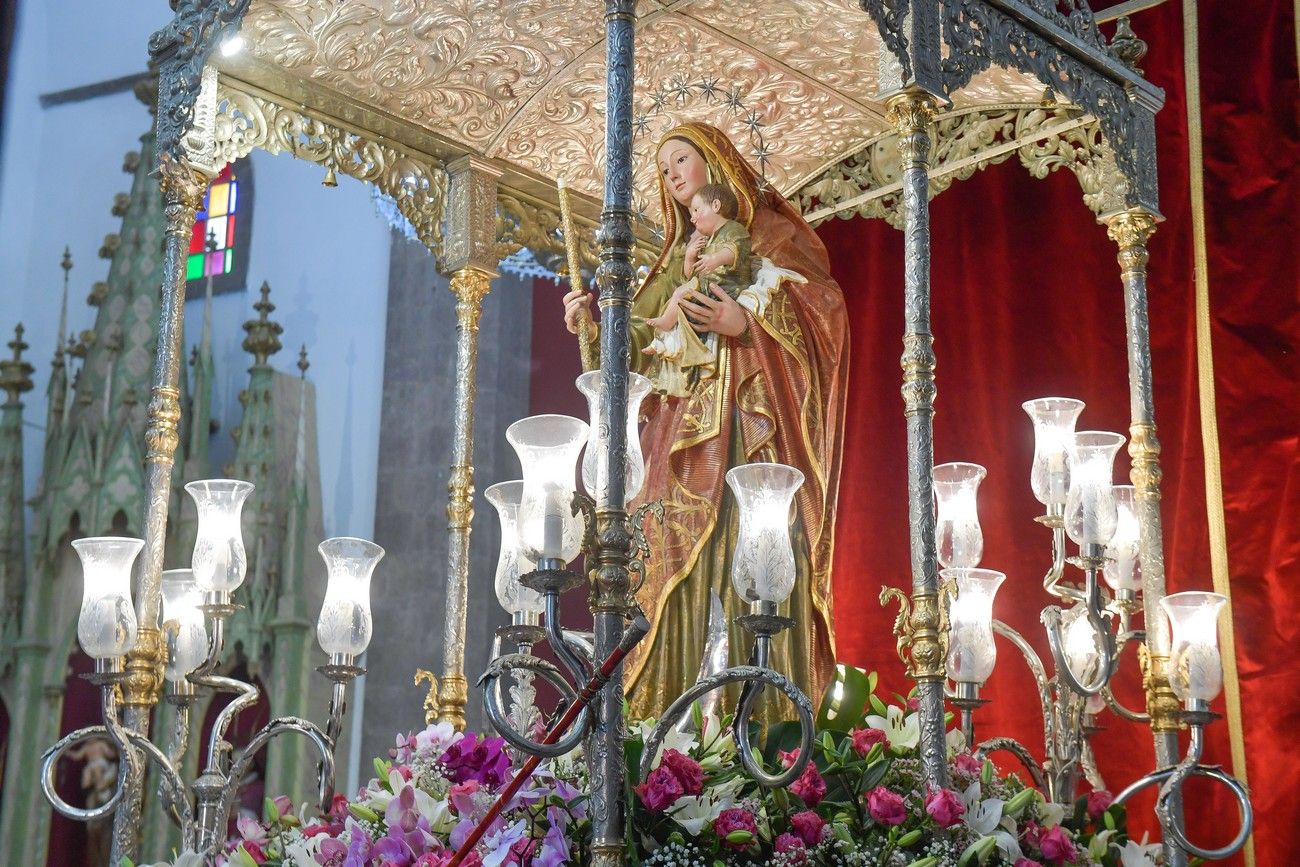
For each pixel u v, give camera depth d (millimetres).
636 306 6547
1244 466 6562
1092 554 5461
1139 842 6648
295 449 14195
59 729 13602
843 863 4363
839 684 5137
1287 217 6648
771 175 7516
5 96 14531
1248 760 6367
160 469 5773
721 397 6047
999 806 4633
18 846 12914
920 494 4773
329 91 6547
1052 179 7488
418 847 4434
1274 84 6770
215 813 5340
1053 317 7383
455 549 6566
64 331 14562
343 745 13297
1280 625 6383
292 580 13859
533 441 4477
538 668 4137
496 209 7109
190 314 14781
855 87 6805
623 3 4469
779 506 4562
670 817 4262
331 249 14656
